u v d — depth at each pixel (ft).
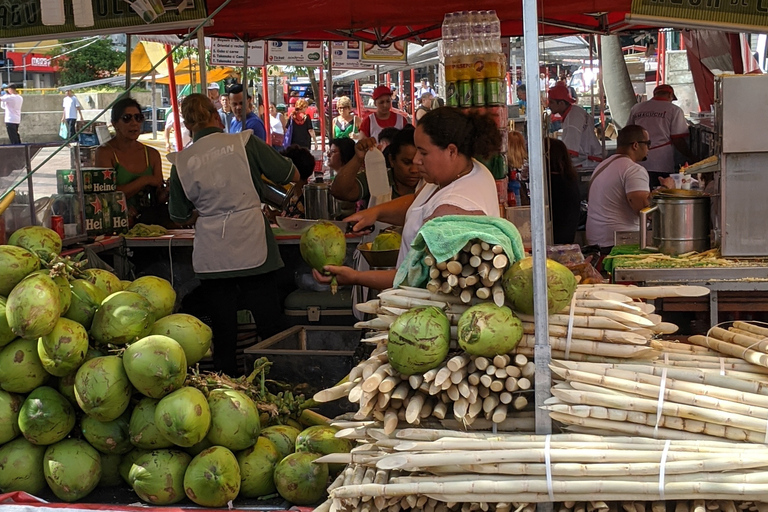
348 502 7.63
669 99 30.32
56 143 15.61
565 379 7.41
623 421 7.28
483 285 7.72
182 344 9.67
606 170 19.72
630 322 7.71
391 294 8.10
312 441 9.37
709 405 7.14
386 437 7.73
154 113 53.06
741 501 7.16
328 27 21.01
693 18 16.57
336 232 11.14
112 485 9.53
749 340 7.91
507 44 29.68
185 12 16.78
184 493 8.96
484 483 7.17
